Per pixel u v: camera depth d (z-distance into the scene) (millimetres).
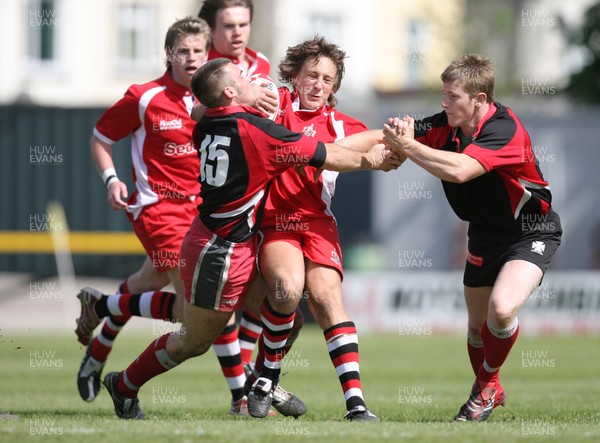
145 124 25766
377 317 66750
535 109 98062
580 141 77188
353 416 21656
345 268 74812
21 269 77438
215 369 45062
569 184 77750
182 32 25406
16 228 77000
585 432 19688
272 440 17781
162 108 25562
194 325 21891
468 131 22781
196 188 25953
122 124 26000
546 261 22656
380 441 17703
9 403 28906
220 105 21219
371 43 116000
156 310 25156
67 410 26516
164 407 27984
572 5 118625
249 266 21609
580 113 77125
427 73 99750
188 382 38625
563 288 65562
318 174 22156
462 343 60344
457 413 25547
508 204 22641
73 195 77062
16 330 65750
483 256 23234
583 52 100438
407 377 40469
